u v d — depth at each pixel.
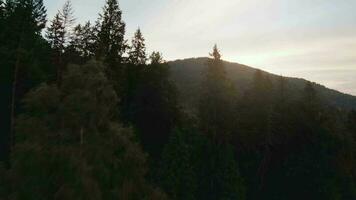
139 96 59.72
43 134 21.59
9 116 51.53
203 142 57.16
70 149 21.08
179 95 67.38
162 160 51.75
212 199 54.78
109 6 56.28
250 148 65.62
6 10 55.66
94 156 21.47
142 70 63.53
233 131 62.84
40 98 22.25
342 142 63.09
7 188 20.84
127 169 22.42
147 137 59.19
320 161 60.59
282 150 66.38
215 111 60.41
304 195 60.69
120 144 22.59
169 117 61.03
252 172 64.94
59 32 55.88
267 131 64.50
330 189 58.38
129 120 58.31
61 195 19.91
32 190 20.39
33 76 50.44
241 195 55.69
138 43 64.88
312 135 63.44
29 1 52.09
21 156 20.88
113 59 54.50
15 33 50.09
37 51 53.22
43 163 20.67
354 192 59.72
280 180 64.88
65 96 23.00
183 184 50.81
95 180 20.83
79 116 21.92
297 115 65.31
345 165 61.91
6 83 51.69
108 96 22.89
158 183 49.91
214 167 56.16
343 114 100.69
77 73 22.88
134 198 22.23
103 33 55.38
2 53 48.44
